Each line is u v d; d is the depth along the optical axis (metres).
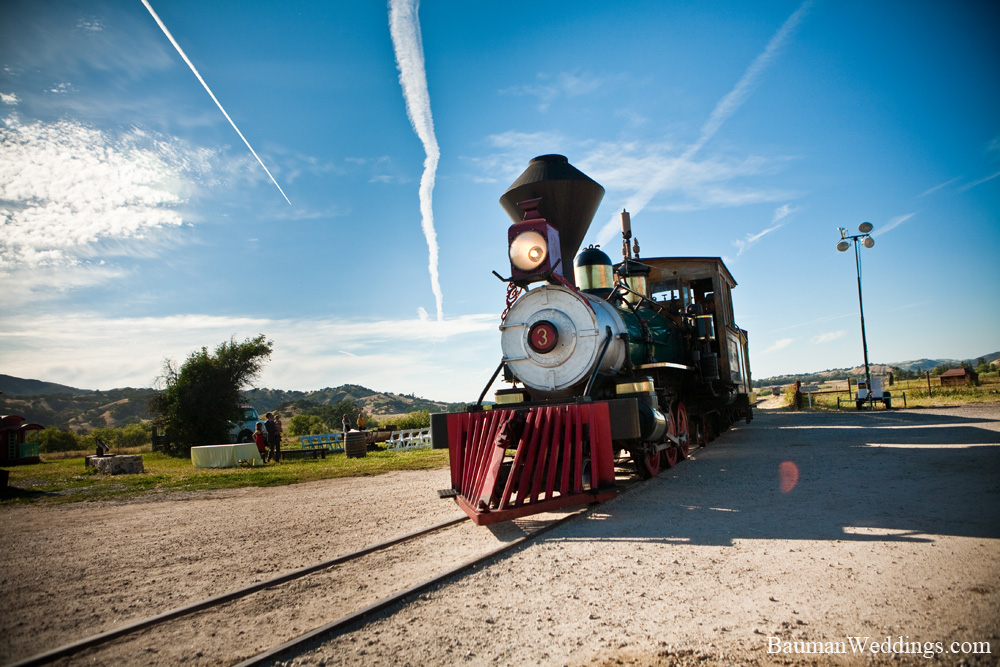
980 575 3.37
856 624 2.86
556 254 7.50
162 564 4.99
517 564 4.24
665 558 4.14
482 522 5.14
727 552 4.18
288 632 3.29
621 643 2.83
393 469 12.27
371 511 7.04
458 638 3.03
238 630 3.36
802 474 7.39
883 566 3.64
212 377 29.44
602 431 6.11
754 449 10.86
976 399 21.64
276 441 18.11
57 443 53.34
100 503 9.35
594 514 5.77
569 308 7.25
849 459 8.46
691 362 11.10
